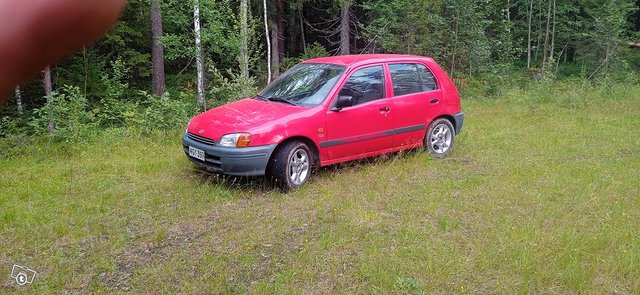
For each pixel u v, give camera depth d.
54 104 9.54
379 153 6.63
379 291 3.60
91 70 15.12
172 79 17.75
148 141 8.49
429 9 15.79
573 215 5.01
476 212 5.11
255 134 5.46
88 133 8.96
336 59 6.77
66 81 14.83
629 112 11.41
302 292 3.57
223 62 13.19
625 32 24.31
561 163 6.95
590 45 22.70
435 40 16.16
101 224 4.76
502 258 4.05
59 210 5.13
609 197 5.55
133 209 5.16
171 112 9.76
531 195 5.57
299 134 5.73
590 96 13.48
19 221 4.82
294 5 18.42
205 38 11.26
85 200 5.42
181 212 5.09
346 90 6.21
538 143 8.11
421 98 6.94
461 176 6.34
